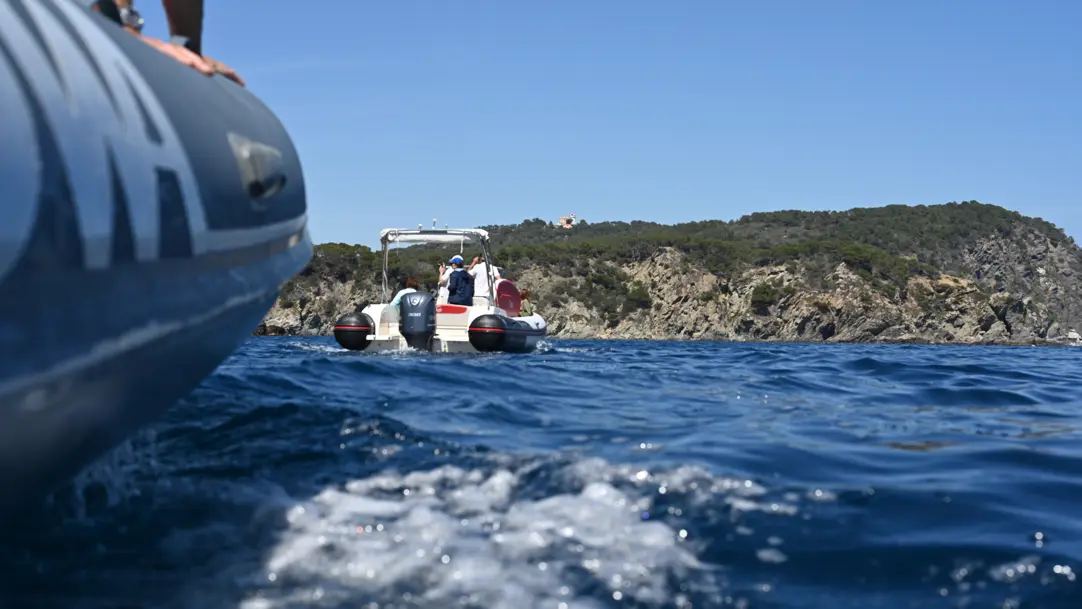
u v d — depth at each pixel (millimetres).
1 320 1242
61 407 1460
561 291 98062
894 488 2834
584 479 2789
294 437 3254
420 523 2271
